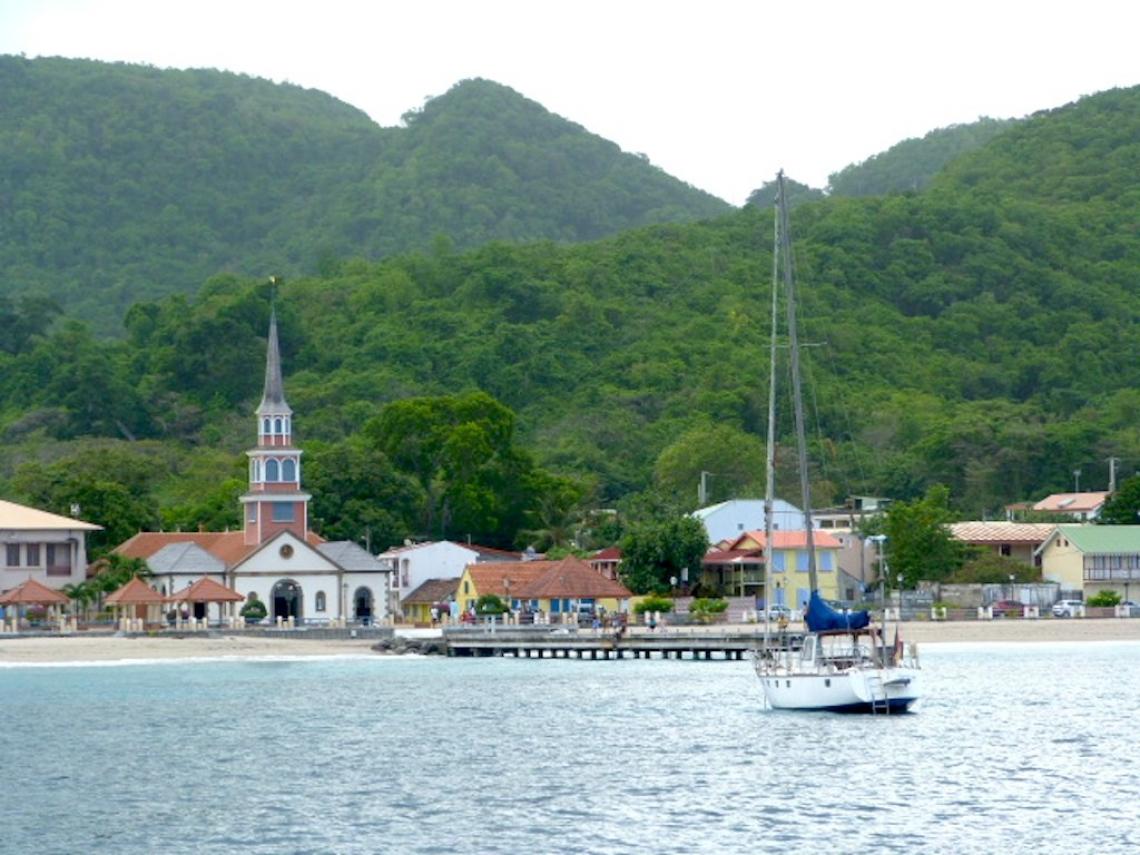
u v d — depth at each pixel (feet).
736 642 637.71
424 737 421.59
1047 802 322.55
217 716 469.57
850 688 449.89
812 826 302.25
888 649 463.42
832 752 384.06
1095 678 548.31
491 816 315.99
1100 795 329.11
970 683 532.32
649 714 460.55
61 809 331.36
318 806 329.11
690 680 559.79
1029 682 534.37
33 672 612.29
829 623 454.81
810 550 457.27
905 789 336.90
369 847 291.58
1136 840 289.74
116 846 297.94
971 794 330.95
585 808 321.73
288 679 578.25
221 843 298.15
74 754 401.08
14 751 406.62
